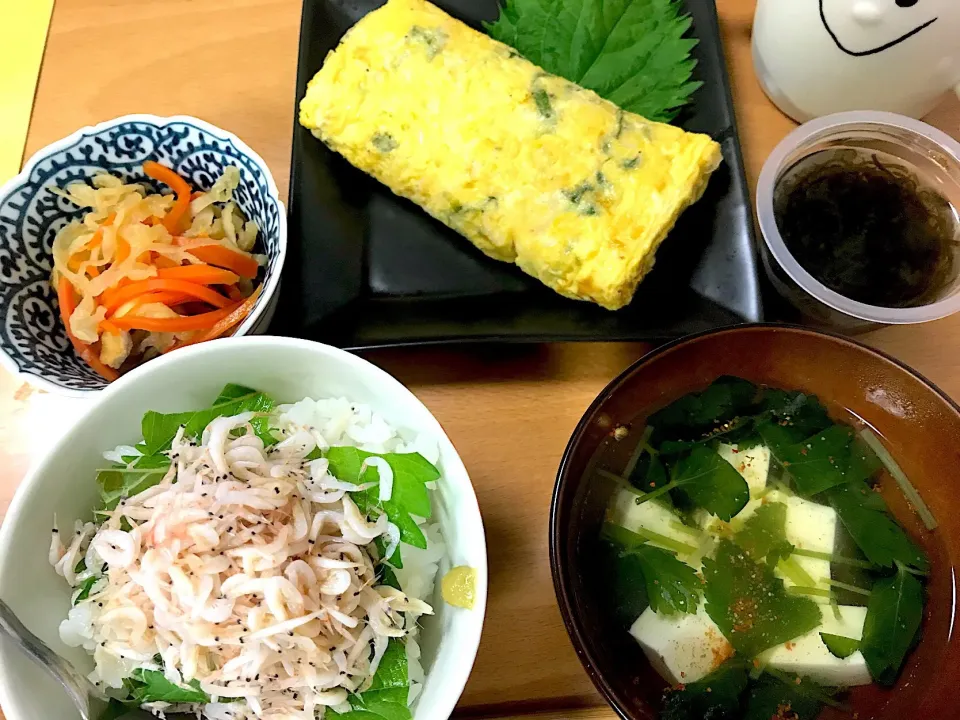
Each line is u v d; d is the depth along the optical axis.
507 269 0.29
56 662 0.19
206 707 0.20
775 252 0.27
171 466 0.21
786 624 0.23
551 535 0.22
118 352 0.26
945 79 0.28
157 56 0.32
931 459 0.24
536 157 0.27
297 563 0.19
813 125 0.28
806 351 0.24
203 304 0.27
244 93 0.31
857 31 0.26
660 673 0.23
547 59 0.30
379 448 0.21
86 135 0.26
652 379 0.24
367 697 0.20
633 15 0.30
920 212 0.28
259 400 0.22
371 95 0.28
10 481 0.26
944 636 0.23
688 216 0.28
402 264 0.29
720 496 0.24
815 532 0.24
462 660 0.19
